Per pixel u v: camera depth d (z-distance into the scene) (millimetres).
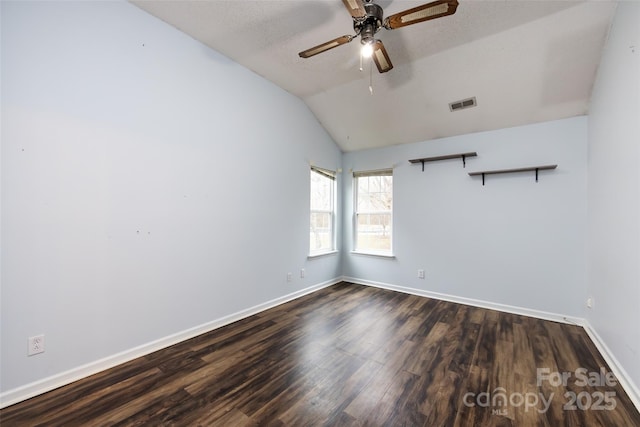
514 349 2449
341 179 4914
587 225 2984
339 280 4863
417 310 3438
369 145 4539
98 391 1841
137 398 1780
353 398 1798
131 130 2236
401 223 4270
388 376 2041
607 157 2328
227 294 2980
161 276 2432
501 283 3471
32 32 1769
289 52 2891
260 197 3357
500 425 1572
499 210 3494
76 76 1951
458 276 3768
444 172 3893
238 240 3098
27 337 1761
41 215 1813
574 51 2504
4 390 1684
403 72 3150
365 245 4734
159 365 2162
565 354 2363
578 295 3029
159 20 2410
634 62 1793
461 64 2893
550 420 1611
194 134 2674
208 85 2795
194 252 2678
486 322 3062
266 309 3432
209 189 2805
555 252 3166
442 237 3902
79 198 1970
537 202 3271
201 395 1815
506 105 3199
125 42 2197
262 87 3377
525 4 2170
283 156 3689
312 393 1846
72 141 1935
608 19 2209
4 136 1679
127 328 2223
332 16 2357
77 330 1967
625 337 1913
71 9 1928
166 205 2463
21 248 1740
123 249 2193
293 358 2287
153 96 2375
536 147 3287
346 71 3246
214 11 2314
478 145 3650
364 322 3051
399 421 1599
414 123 3834
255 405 1727
